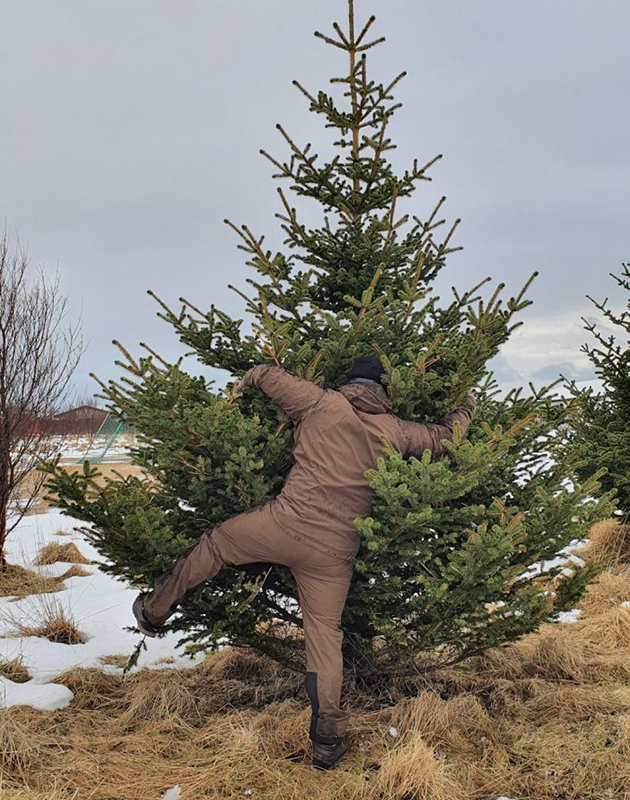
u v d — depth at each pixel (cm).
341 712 291
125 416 370
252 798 274
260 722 336
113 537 318
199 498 337
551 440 391
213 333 389
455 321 398
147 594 331
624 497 670
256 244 354
